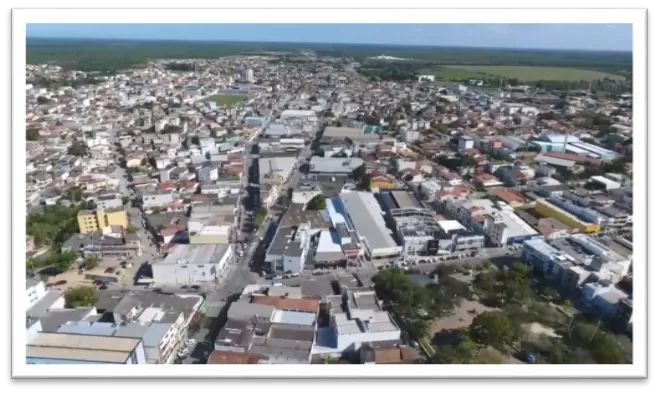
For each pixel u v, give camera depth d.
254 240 70.75
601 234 70.94
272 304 50.00
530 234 69.56
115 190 88.56
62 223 72.31
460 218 77.69
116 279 59.12
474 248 68.00
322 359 44.62
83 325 44.09
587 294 53.34
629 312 47.28
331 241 67.50
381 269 62.44
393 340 45.31
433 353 44.56
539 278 59.66
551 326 49.25
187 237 69.44
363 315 47.44
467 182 96.44
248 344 43.16
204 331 49.28
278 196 88.94
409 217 72.81
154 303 50.25
